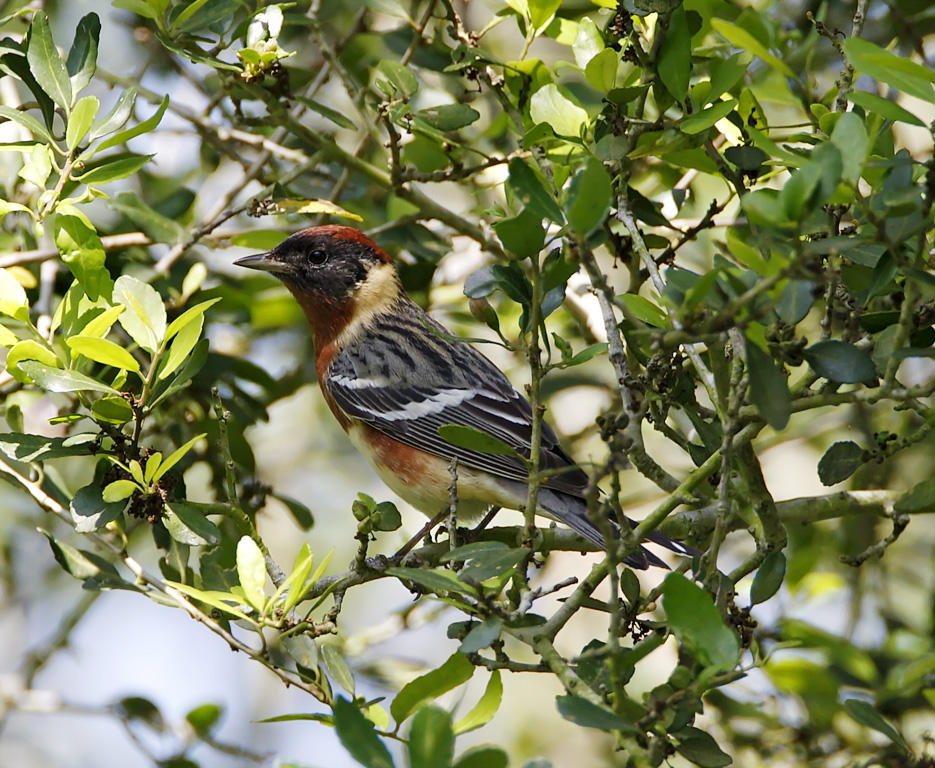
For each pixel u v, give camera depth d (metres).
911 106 13.95
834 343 6.86
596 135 9.16
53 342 9.63
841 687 9.55
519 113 10.36
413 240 12.96
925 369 13.15
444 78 13.34
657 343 6.27
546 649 7.29
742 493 9.20
